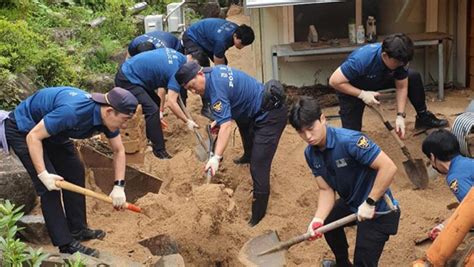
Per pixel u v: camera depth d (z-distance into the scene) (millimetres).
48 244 5547
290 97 8750
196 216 5699
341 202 5066
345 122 6703
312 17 9164
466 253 4477
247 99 5984
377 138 7578
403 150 6531
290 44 9117
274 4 8281
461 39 9156
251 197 6535
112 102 4695
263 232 5883
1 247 4523
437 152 4730
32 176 5039
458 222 4035
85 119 4766
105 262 4957
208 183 6000
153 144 7227
